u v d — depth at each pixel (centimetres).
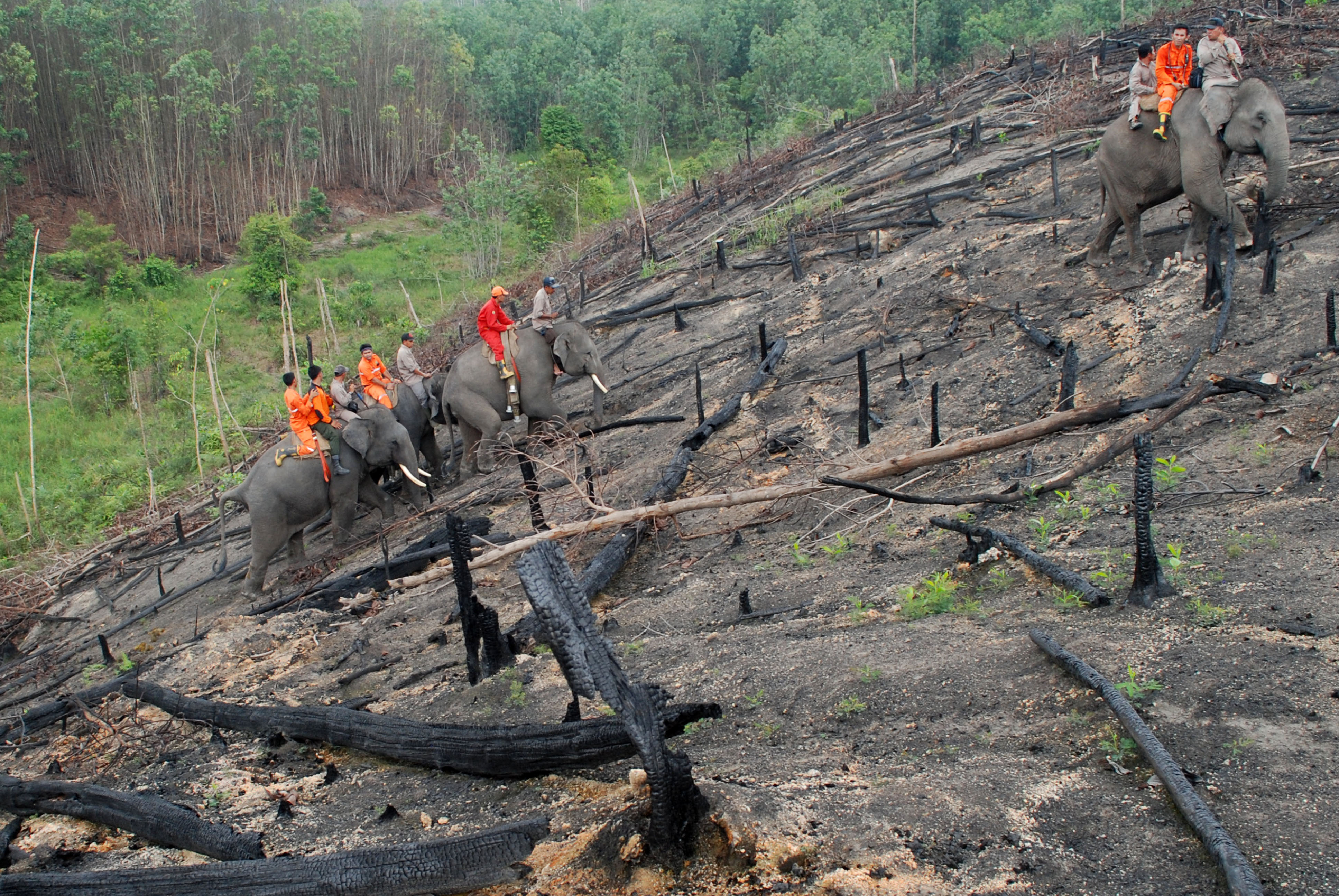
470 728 561
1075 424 814
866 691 534
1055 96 1819
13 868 566
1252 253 966
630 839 420
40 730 819
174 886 448
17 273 3431
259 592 1144
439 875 415
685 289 1689
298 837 536
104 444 2373
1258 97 904
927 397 991
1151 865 367
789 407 1104
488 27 6412
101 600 1355
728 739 532
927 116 2116
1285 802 379
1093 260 1112
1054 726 460
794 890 385
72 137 4262
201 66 4325
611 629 746
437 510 1210
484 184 3522
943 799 423
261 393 2606
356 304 3284
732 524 905
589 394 1430
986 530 672
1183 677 465
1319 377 759
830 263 1506
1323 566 534
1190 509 655
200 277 3834
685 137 5538
